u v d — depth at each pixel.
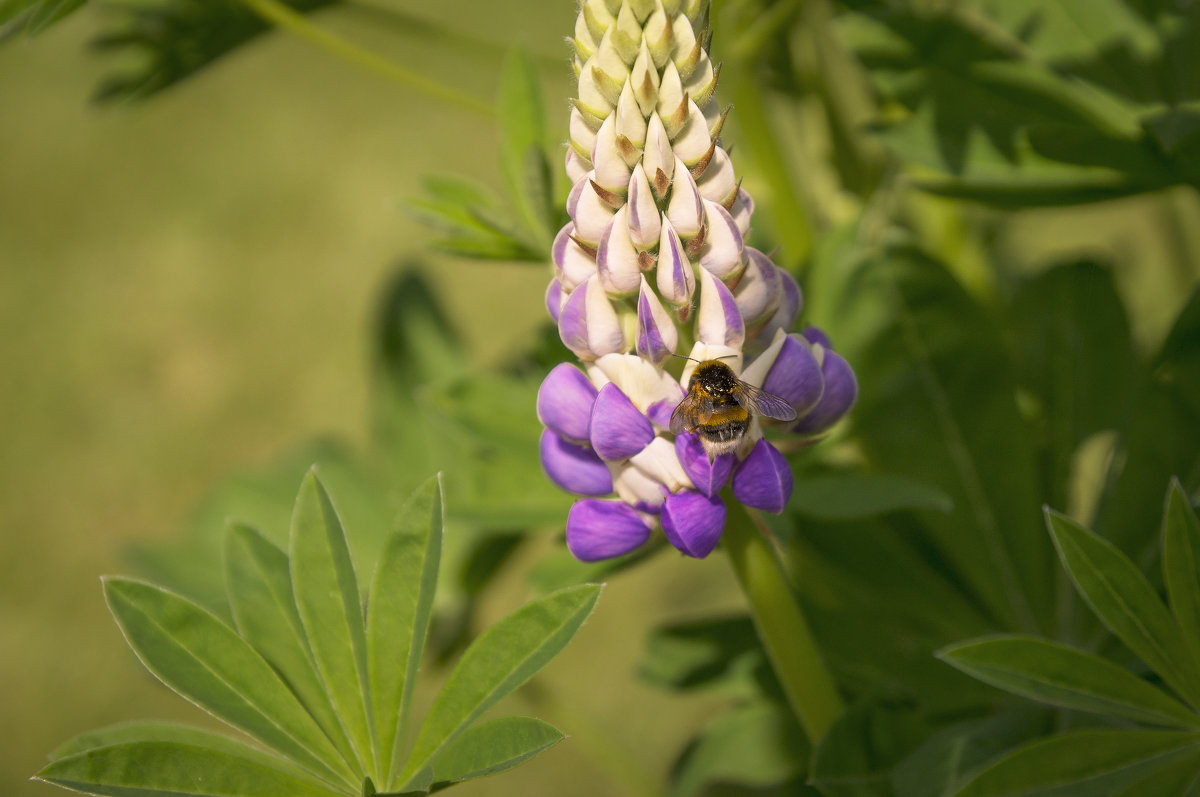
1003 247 0.92
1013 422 0.75
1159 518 0.72
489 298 2.01
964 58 0.76
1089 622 0.74
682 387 0.67
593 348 0.67
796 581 0.75
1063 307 0.76
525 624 0.67
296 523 0.68
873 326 0.75
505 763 0.65
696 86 0.66
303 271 2.19
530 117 0.74
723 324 0.66
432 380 0.87
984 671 0.67
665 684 0.76
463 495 0.76
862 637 0.74
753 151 0.78
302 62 2.72
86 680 1.68
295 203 2.33
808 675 0.70
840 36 0.76
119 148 2.53
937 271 0.75
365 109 2.53
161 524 1.86
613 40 0.65
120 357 2.10
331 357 2.04
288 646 0.69
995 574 0.74
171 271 2.24
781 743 0.76
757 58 0.80
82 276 2.25
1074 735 0.67
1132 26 0.76
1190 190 0.74
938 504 0.70
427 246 0.74
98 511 1.88
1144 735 0.67
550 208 0.72
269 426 1.95
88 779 0.65
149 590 0.68
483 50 0.83
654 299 0.66
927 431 0.75
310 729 0.68
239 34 0.81
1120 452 0.73
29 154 2.55
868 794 0.69
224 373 2.04
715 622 0.77
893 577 0.75
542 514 0.75
